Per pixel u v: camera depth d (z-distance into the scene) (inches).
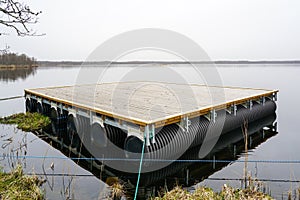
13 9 149.2
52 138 274.1
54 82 807.1
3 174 163.9
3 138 267.0
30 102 382.9
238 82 805.2
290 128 325.4
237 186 164.1
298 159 219.3
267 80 878.4
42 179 168.1
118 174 185.9
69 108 285.7
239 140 275.3
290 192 148.9
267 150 243.9
